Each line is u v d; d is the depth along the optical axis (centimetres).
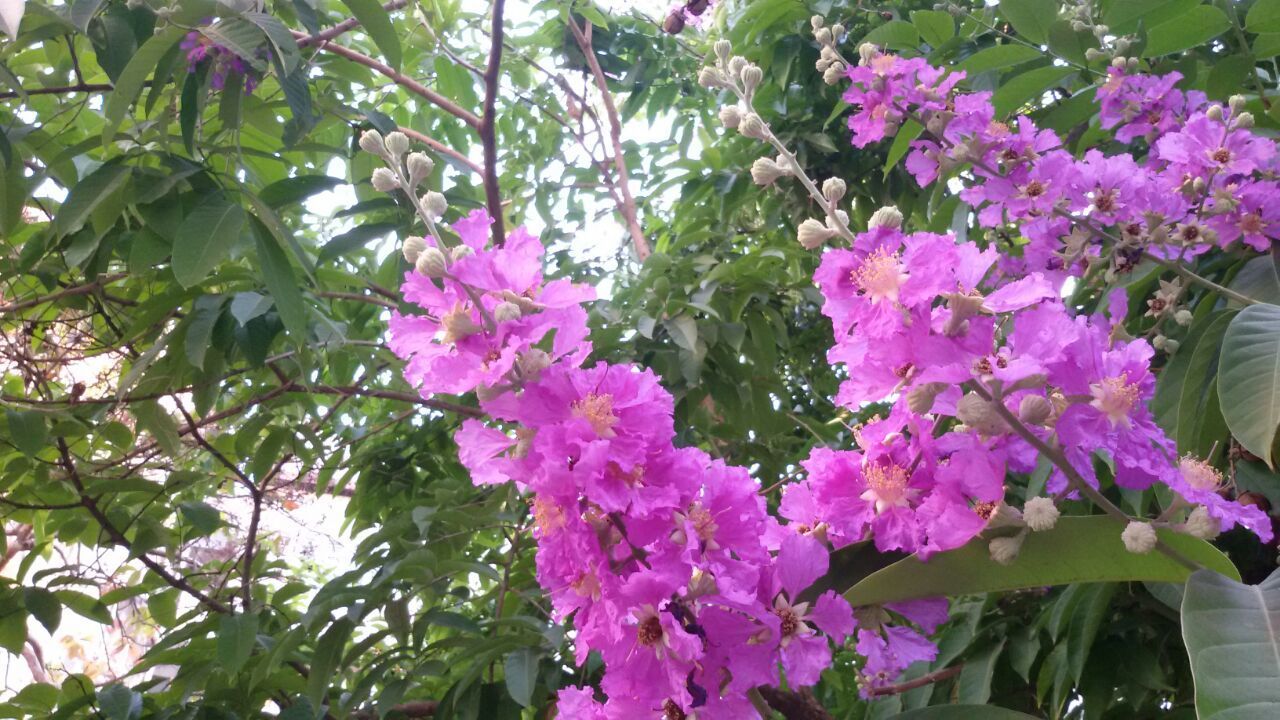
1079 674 55
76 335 95
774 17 98
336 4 99
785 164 36
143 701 77
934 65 79
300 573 131
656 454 32
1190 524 30
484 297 32
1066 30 64
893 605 36
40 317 85
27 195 71
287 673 79
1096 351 32
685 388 82
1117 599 63
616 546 33
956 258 30
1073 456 31
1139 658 62
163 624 88
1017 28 68
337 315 90
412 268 77
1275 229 52
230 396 101
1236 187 52
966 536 32
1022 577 34
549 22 121
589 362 83
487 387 32
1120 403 31
